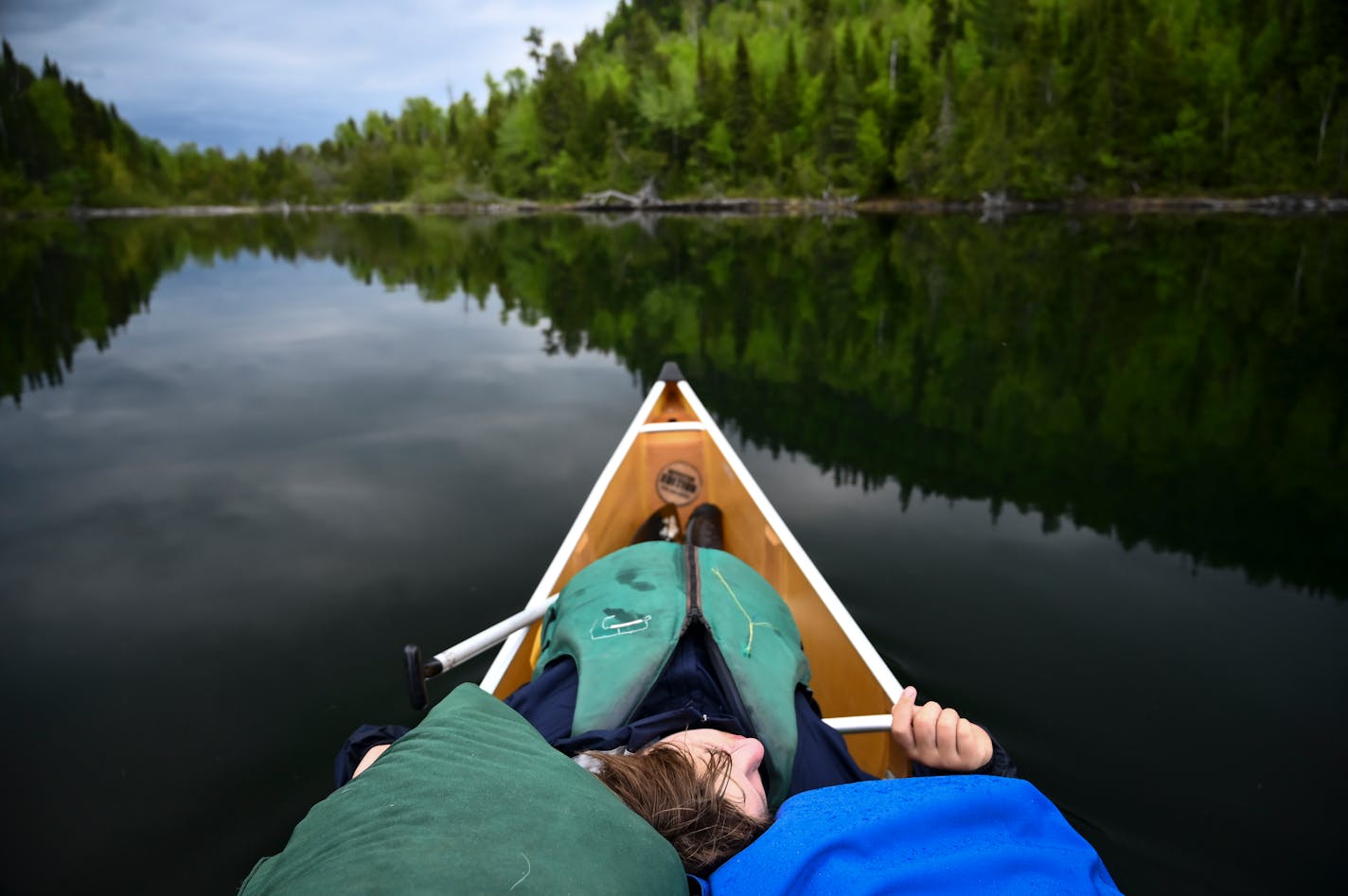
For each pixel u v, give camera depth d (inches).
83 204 3993.6
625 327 459.2
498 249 1155.3
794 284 635.5
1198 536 171.6
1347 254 793.6
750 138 2883.9
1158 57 2317.9
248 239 1604.3
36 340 458.6
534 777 33.4
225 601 147.3
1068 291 556.4
